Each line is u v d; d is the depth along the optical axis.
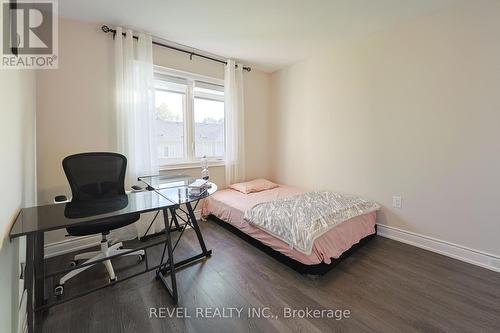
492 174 1.83
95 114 2.29
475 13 1.84
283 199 2.51
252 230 2.23
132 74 2.37
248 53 3.01
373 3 1.94
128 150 2.38
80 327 1.32
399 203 2.38
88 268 1.90
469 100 1.91
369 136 2.59
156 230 2.60
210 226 2.86
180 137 2.97
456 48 1.95
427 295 1.57
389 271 1.86
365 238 2.34
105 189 1.92
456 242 2.04
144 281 1.76
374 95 2.51
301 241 1.74
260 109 3.75
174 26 2.32
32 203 1.81
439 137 2.08
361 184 2.70
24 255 1.51
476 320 1.35
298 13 2.09
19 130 1.35
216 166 3.28
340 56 2.80
